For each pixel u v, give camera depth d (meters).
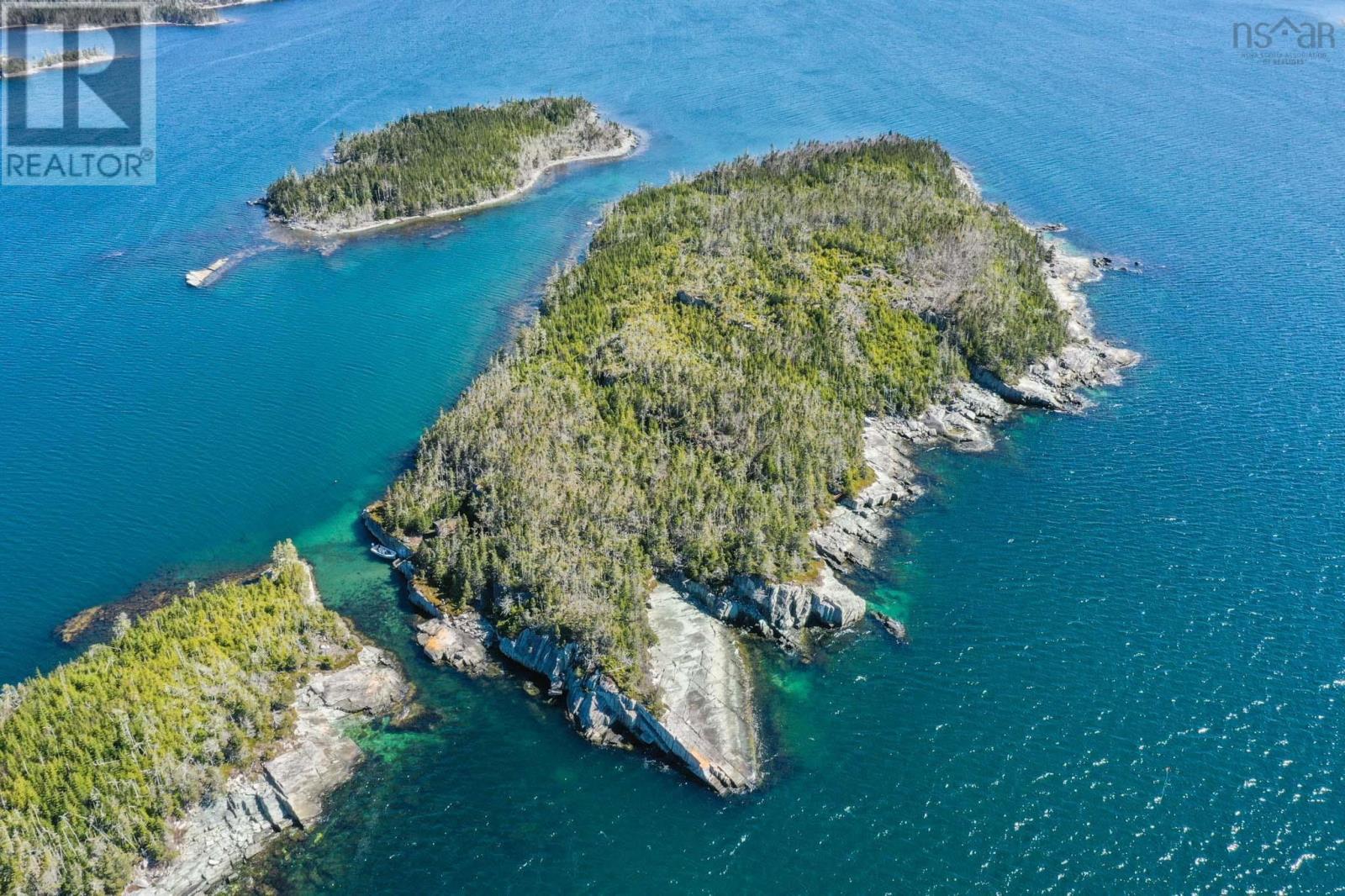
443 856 86.38
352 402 153.38
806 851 86.31
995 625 109.38
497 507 116.62
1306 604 109.06
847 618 109.25
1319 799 88.38
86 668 95.81
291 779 90.75
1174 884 82.25
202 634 100.12
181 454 140.12
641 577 110.81
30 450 140.25
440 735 97.69
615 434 129.75
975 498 129.75
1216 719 96.44
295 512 128.75
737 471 123.31
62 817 80.94
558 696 101.50
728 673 103.00
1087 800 89.50
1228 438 139.12
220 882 84.12
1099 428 143.50
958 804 89.94
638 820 89.50
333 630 105.75
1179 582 113.38
